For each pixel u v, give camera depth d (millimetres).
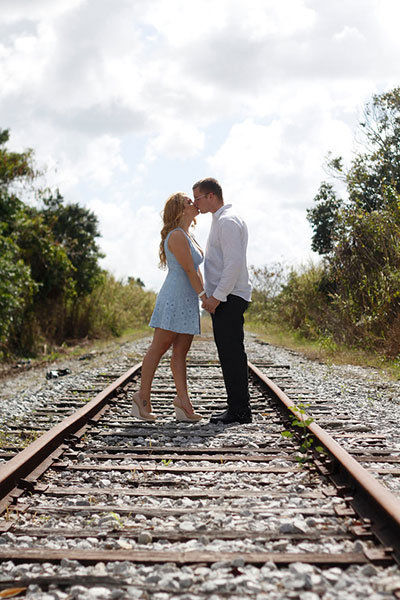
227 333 5277
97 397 5980
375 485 2820
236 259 5078
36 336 15164
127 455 4199
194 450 4320
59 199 20828
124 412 6047
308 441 4223
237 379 5320
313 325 16469
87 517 3027
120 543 2627
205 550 2502
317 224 17422
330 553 2455
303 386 7812
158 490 3418
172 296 5293
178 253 5215
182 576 2268
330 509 2986
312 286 17422
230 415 5363
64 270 17375
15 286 12867
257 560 2379
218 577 2268
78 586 2209
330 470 3566
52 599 2133
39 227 16859
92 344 17734
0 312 12414
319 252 17344
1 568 2396
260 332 24672
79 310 19188
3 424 5625
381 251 11945
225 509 3041
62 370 10320
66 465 3916
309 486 3439
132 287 27766
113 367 10648
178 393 5438
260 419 5531
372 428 5133
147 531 2744
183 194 5309
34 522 2949
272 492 3320
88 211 21062
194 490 3398
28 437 5023
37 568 2391
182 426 5270
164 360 12039
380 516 2715
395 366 9625
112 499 3299
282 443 4520
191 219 5348
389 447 4430
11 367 12148
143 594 2154
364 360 10969
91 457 4156
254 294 29875
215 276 5266
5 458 4258
